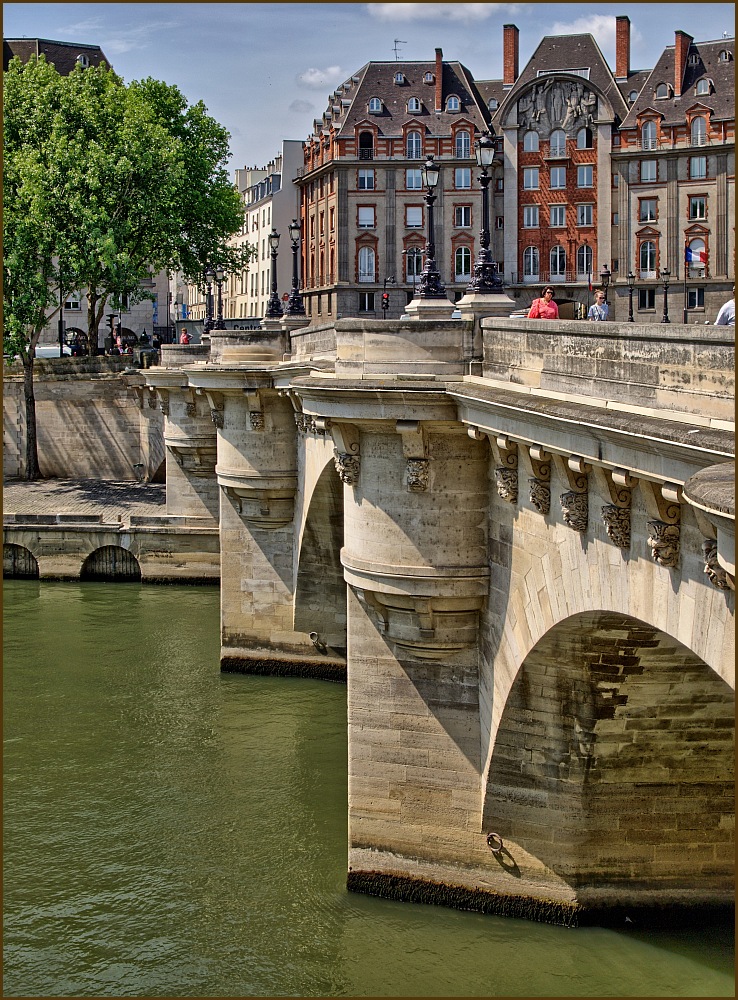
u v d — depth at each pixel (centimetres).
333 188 11144
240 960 2689
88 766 3778
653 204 9544
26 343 8094
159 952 2744
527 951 2609
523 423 2169
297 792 3534
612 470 1784
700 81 9506
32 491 7900
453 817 2773
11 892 3012
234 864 3088
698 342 1625
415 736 2798
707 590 1603
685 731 2481
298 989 2577
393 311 10919
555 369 2147
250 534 4716
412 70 11081
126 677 4712
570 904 2659
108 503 7425
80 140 8175
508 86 11338
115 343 10119
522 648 2420
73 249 7894
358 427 2719
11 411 8456
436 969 2577
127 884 3027
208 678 4691
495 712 2617
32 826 3356
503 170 10188
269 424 4588
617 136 9694
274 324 5334
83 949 2766
